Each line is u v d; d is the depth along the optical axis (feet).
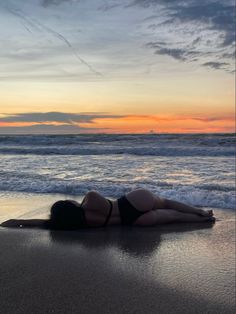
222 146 61.93
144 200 14.48
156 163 42.14
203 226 14.71
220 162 43.57
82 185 24.64
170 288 8.82
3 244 11.48
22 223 13.64
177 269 10.09
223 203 19.88
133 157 49.44
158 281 9.19
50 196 21.56
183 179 29.81
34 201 19.71
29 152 52.21
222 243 12.59
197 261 10.76
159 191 22.59
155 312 7.65
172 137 75.05
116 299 8.09
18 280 8.78
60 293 8.19
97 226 13.84
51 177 29.04
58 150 54.95
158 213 14.71
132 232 13.43
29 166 36.70
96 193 13.94
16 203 19.10
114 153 53.72
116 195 22.79
